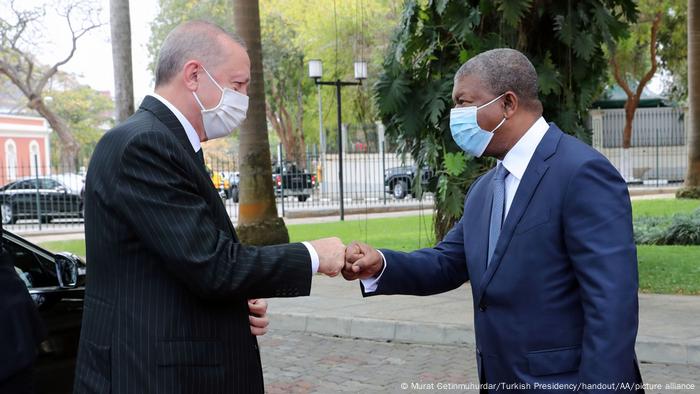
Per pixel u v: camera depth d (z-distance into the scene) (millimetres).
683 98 31266
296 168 24344
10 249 4070
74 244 14852
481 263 2480
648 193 23969
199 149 2400
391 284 2736
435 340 6566
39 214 20469
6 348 2598
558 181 2301
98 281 2234
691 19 18375
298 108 40594
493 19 8102
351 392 5301
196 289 2154
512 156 2455
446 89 7926
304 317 7238
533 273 2311
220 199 2379
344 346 6637
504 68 2434
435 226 8898
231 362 2287
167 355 2148
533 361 2297
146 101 2344
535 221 2318
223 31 2428
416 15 8117
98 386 2178
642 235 12203
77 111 49719
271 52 36812
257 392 2416
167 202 2135
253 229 11750
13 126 43250
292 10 32188
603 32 7664
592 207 2223
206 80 2357
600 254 2178
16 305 2674
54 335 3713
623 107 34875
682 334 5965
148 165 2145
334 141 39875
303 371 5867
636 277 2199
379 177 25703
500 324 2371
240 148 11859
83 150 51344
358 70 18938
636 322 2172
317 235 14164
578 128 7945
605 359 2113
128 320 2166
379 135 24719
